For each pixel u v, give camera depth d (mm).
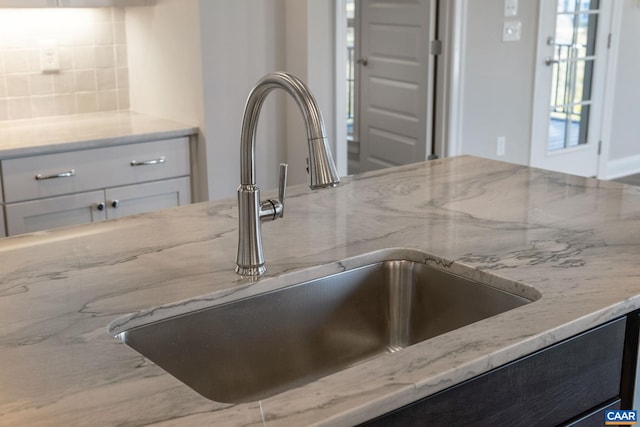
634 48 5863
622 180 5949
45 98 3545
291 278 1473
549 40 5156
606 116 5773
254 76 3500
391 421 1030
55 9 3479
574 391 1301
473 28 4672
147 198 3273
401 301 1628
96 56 3650
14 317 1281
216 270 1490
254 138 1396
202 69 3266
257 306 1442
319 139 1208
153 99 3627
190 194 3414
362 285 1592
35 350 1161
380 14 5074
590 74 5590
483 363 1107
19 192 2902
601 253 1561
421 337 1615
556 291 1361
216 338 1403
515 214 1841
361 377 1051
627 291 1357
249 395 1466
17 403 999
